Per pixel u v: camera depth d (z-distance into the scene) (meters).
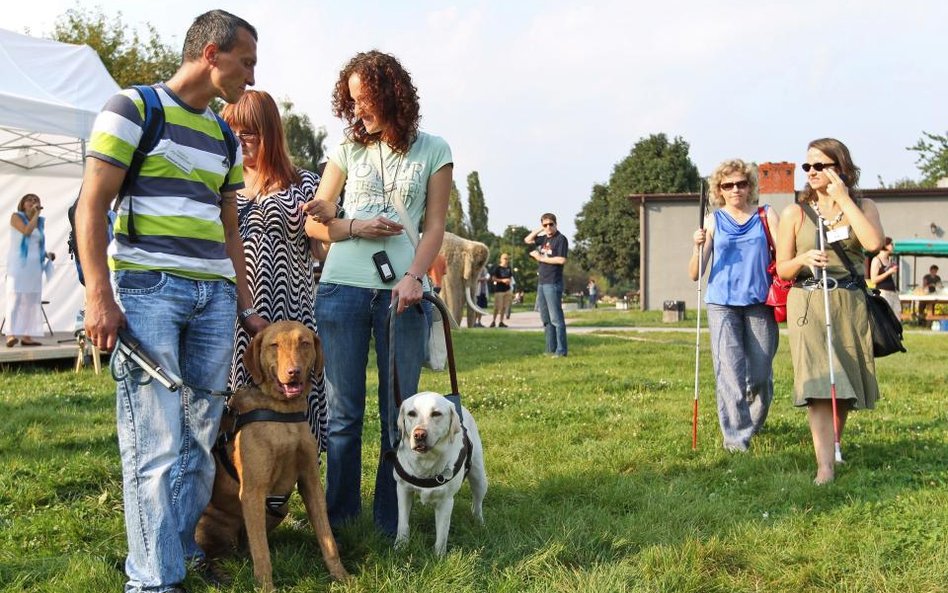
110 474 5.17
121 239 3.30
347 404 4.18
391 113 4.04
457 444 3.95
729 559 3.85
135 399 3.28
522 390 8.90
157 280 3.29
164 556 3.28
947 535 3.94
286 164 4.32
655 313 30.14
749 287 6.02
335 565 3.63
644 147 59.78
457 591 3.41
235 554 3.90
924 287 22.80
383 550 3.92
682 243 32.38
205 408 3.52
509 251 60.06
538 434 6.51
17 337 11.62
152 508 3.27
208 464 3.58
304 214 4.33
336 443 4.21
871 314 5.31
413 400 3.87
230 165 3.63
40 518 4.32
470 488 4.66
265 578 3.46
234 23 3.35
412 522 4.41
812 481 5.00
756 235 6.08
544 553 3.80
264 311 4.20
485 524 4.32
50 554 3.90
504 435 6.49
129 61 29.02
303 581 3.52
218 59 3.34
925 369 10.97
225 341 3.53
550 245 12.72
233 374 4.18
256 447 3.52
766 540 4.04
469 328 19.73
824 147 5.29
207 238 3.43
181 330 3.46
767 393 6.23
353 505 4.31
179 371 3.41
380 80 3.99
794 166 20.53
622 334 18.44
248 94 4.23
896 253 24.20
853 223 5.12
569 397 8.42
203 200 3.44
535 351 13.49
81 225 3.12
